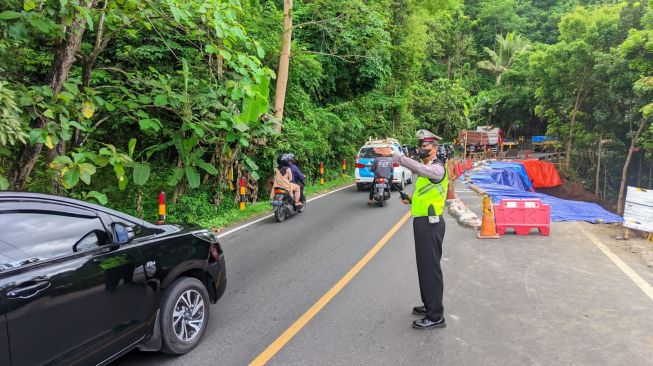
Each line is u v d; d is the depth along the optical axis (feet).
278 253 24.93
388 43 67.36
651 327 14.38
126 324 11.43
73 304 10.02
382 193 40.50
